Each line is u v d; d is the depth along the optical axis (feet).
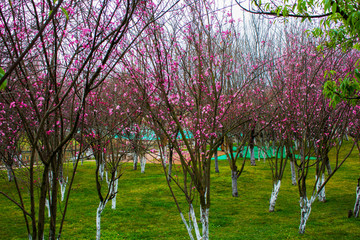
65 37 18.71
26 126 17.94
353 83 16.80
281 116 45.78
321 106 38.14
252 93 48.29
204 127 29.43
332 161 102.99
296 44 40.96
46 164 17.57
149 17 20.98
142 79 24.08
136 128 33.50
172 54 25.90
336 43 20.68
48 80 19.04
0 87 8.70
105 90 31.96
